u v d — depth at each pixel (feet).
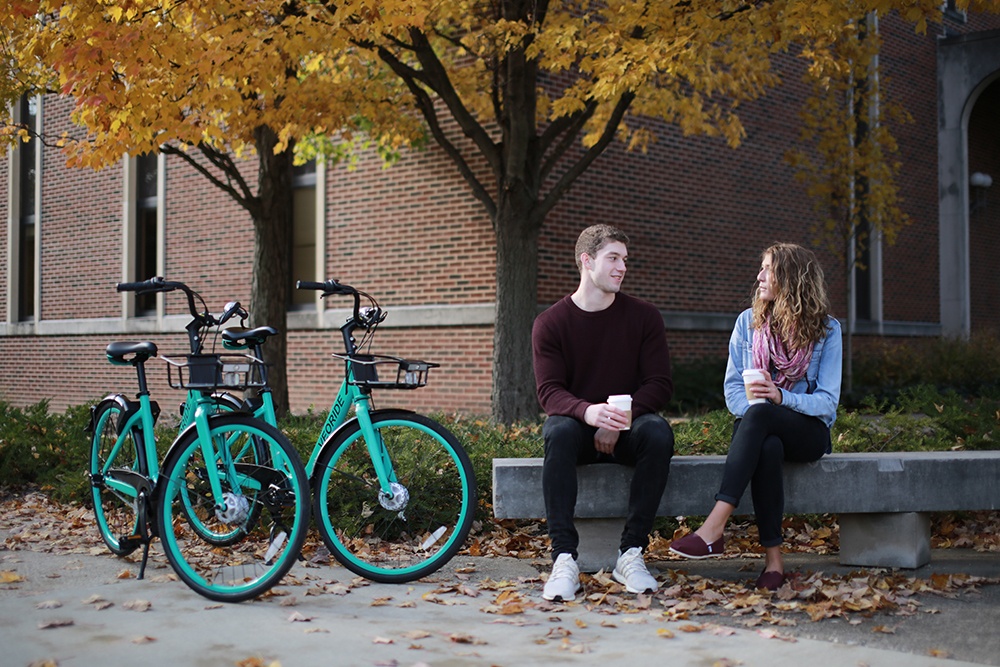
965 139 60.54
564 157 40.19
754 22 24.89
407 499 15.61
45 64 26.18
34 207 58.13
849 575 15.51
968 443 21.72
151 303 52.70
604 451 15.44
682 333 45.44
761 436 14.85
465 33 37.32
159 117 24.81
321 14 24.82
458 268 40.55
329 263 44.80
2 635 12.27
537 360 15.85
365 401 15.56
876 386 46.75
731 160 48.26
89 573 15.93
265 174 32.53
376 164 43.11
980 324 64.23
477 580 15.80
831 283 54.08
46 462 25.21
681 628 12.79
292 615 13.20
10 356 59.06
